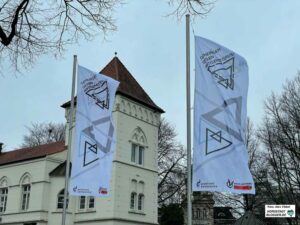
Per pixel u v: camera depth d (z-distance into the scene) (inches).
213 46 588.7
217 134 563.8
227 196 2012.8
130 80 1824.6
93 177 751.7
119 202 1567.4
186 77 609.3
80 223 1599.4
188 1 439.2
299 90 1662.2
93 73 796.0
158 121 1863.9
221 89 575.5
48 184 1668.3
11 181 1785.2
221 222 3447.3
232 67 582.9
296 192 1561.3
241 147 561.9
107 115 774.5
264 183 1731.1
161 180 2388.0
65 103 1786.4
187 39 617.9
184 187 2380.7
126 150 1653.5
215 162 556.4
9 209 1748.3
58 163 1716.3
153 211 1733.5
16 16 432.8
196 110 575.2
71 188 757.3
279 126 1647.4
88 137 770.8
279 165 1637.6
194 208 2965.1
